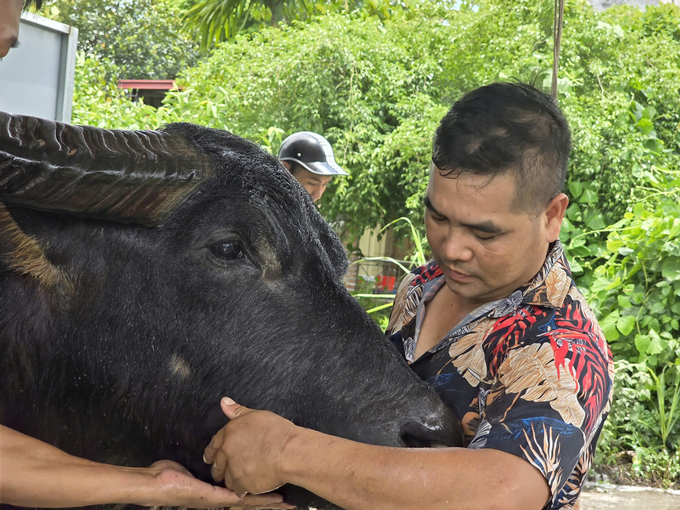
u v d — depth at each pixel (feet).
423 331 6.75
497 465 4.69
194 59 88.28
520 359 5.32
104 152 6.10
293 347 6.50
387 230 35.42
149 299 6.55
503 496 4.60
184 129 7.02
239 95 33.22
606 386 5.26
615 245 20.80
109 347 6.62
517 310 5.73
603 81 29.01
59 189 5.92
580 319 5.65
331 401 6.39
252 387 6.51
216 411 6.61
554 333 5.39
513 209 5.26
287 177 6.86
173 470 5.66
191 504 5.69
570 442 4.82
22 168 5.75
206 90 34.78
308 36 32.94
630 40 29.53
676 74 28.91
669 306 19.98
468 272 5.60
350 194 31.55
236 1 50.34
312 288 6.70
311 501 6.28
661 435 18.67
